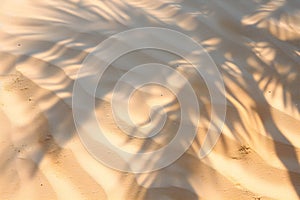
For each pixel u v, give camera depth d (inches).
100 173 79.4
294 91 99.4
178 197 76.8
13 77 96.9
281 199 78.9
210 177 80.4
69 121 87.7
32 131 85.7
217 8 122.2
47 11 119.0
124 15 118.3
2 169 79.4
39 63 100.7
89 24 114.2
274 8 123.7
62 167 80.0
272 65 105.6
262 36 114.0
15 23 114.2
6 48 105.3
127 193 76.8
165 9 121.4
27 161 80.7
